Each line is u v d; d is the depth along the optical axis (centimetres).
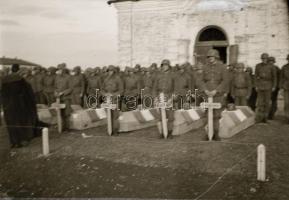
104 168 484
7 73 722
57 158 543
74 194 449
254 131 562
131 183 443
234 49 662
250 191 402
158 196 409
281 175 429
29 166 544
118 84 681
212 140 543
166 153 509
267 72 616
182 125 599
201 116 641
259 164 425
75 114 705
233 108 600
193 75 616
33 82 776
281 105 678
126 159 502
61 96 723
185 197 402
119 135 635
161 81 639
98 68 752
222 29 681
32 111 702
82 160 525
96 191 437
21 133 668
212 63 555
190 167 461
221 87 554
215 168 453
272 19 612
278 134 535
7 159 586
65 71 742
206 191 409
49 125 727
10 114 672
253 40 639
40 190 482
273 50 625
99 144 579
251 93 639
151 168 472
